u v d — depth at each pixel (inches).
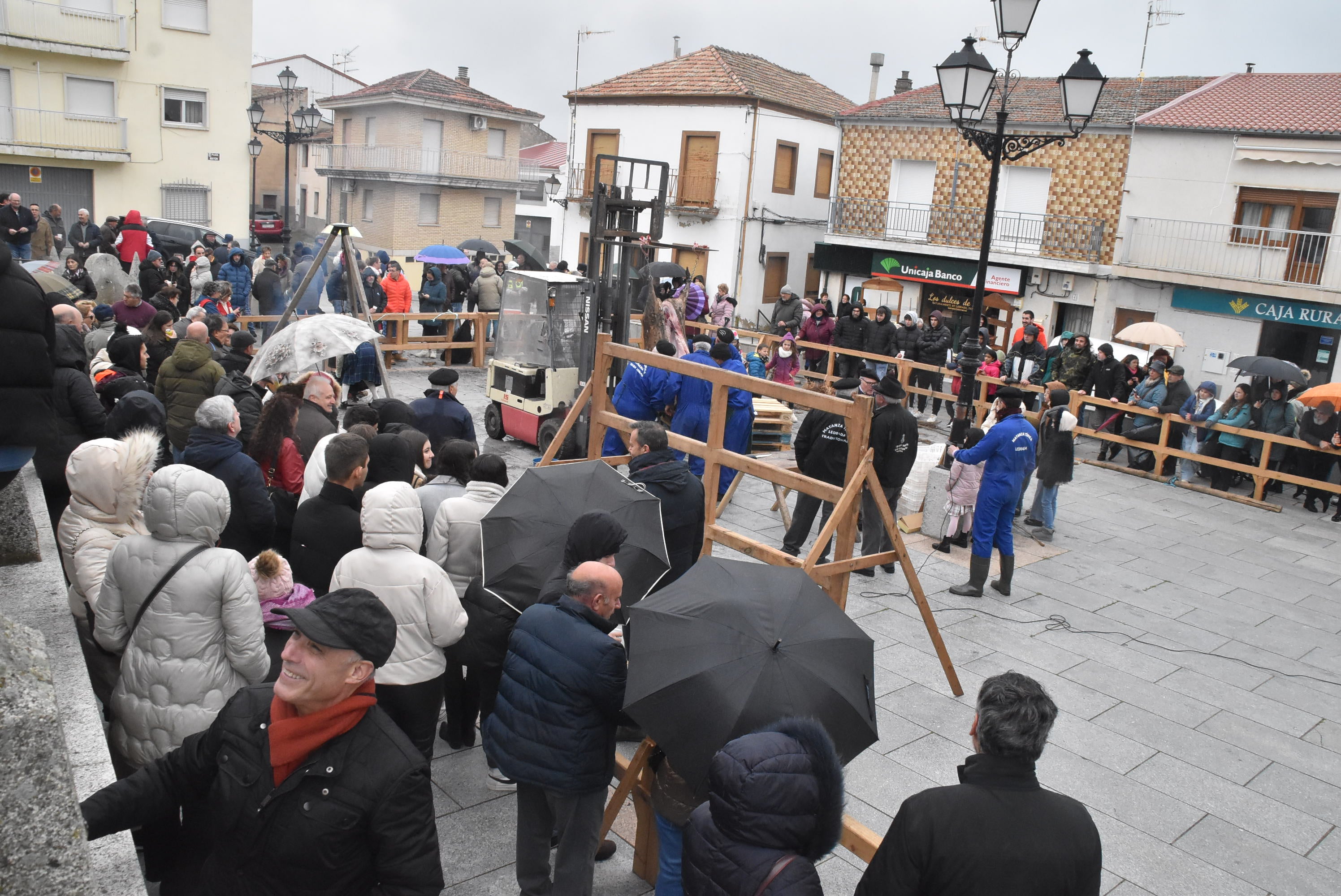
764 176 1225.4
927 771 217.9
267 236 1667.1
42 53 1106.1
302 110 987.3
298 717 93.6
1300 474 503.5
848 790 208.2
